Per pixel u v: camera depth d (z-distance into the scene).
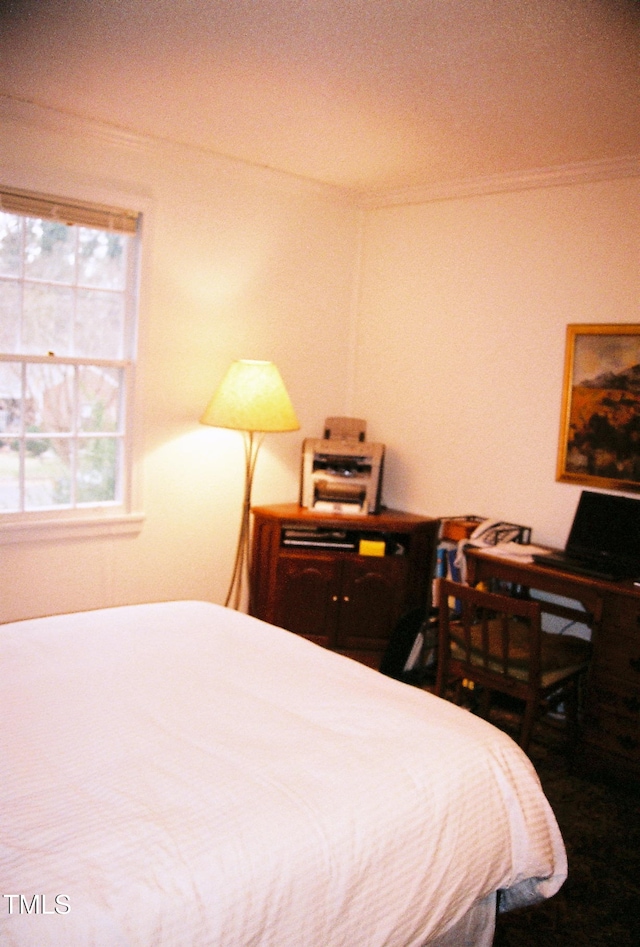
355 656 3.87
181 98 2.82
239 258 3.83
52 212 3.20
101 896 1.20
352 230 4.30
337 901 1.38
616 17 1.91
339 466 3.98
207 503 3.91
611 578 2.85
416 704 1.95
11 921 1.15
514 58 2.22
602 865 2.40
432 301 4.00
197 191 3.61
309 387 4.27
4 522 3.26
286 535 3.82
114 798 1.44
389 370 4.24
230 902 1.27
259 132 3.18
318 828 1.42
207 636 2.29
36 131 3.09
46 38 2.31
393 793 1.55
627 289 3.25
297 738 1.70
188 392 3.76
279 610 3.84
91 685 1.90
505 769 1.77
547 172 3.41
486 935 1.83
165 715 1.78
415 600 3.88
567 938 2.08
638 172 3.16
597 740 2.91
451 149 3.21
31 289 3.26
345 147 3.29
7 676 1.91
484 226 3.75
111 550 3.59
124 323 3.53
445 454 3.99
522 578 3.11
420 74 2.40
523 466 3.65
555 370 3.51
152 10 2.07
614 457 3.28
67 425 3.44
